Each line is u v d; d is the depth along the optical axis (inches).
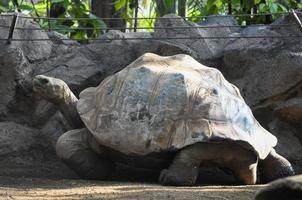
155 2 1087.0
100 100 625.9
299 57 703.7
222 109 582.9
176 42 764.0
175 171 564.7
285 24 752.3
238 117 587.5
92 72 767.7
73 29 827.4
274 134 712.4
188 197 459.2
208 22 820.6
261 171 634.2
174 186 562.6
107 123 602.5
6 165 707.4
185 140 562.9
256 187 546.3
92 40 832.3
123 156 607.2
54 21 887.7
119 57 780.6
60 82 665.0
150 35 799.7
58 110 744.3
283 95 714.2
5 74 753.6
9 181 571.8
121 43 786.8
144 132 579.5
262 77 726.5
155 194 472.1
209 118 573.0
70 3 899.4
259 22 886.4
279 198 233.6
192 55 756.0
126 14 971.9
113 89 620.4
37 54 775.1
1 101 753.6
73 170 648.4
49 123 749.9
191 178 565.0
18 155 727.1
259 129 605.3
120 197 456.1
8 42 753.6
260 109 725.3
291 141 708.7
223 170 631.8
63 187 530.9
